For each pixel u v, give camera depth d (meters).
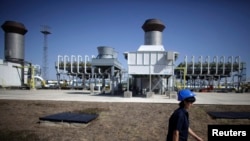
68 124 9.76
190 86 62.41
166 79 34.38
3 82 53.94
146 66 27.00
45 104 17.77
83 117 10.76
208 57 57.34
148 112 13.91
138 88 35.41
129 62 27.22
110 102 19.52
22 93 35.28
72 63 58.59
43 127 9.64
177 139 3.31
